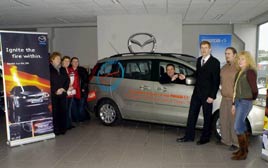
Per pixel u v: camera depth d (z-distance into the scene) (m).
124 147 5.14
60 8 8.15
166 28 9.28
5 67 5.11
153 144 5.30
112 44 9.45
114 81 6.53
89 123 7.11
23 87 5.34
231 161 4.39
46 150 5.05
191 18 10.89
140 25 9.32
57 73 5.89
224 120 4.93
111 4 7.63
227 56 4.72
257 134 5.03
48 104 5.69
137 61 6.30
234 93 4.41
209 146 5.12
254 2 7.65
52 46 13.07
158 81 5.92
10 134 5.27
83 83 7.27
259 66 11.13
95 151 4.95
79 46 13.36
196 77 5.16
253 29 12.24
